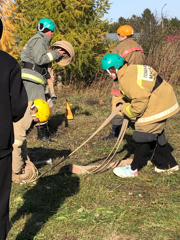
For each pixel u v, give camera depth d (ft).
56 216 11.50
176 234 10.28
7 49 29.04
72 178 14.42
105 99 30.73
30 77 18.51
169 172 14.43
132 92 12.42
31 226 10.97
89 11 34.42
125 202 12.24
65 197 12.78
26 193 13.24
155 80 12.73
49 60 18.34
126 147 18.45
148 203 12.11
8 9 27.53
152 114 12.89
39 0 32.78
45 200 12.66
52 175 14.88
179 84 37.70
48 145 19.30
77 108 27.61
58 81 34.58
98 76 36.17
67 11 32.65
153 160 14.69
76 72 35.24
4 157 7.72
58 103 29.25
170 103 12.91
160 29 44.45
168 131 20.95
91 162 16.58
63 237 10.34
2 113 7.52
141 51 18.94
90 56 32.86
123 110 13.10
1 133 7.51
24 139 12.59
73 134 21.21
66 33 32.96
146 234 10.32
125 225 10.80
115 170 14.28
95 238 10.23
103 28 35.24
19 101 7.82
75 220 11.21
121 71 13.12
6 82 7.47
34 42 18.34
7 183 8.03
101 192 12.96
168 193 12.80
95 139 20.12
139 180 13.99
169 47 39.78
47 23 18.49
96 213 11.55
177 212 11.43
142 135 13.25
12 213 11.84
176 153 17.07
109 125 22.68
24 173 13.78
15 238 10.39
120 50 18.84
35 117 12.08
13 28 28.22
